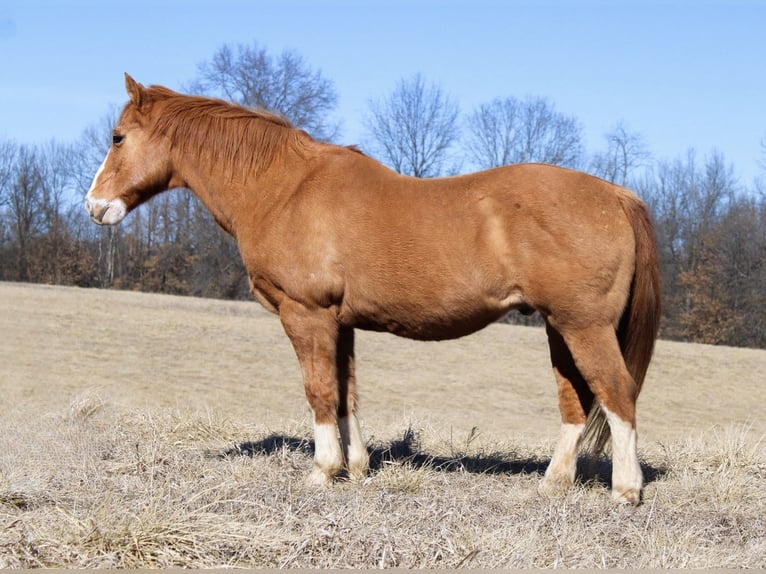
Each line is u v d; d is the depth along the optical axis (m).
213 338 21.61
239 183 6.11
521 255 5.34
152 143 6.41
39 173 47.94
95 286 46.91
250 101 33.06
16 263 47.12
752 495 5.80
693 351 23.38
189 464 6.23
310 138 6.16
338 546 4.12
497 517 4.85
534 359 21.28
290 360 19.48
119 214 6.47
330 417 5.83
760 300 35.59
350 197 5.73
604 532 4.64
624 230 5.39
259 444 7.37
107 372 16.67
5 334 20.11
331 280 5.71
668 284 38.06
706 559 4.14
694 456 7.00
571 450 5.79
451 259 5.44
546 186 5.36
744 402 17.95
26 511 4.46
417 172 39.62
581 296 5.28
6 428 7.70
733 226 37.00
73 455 6.37
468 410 15.48
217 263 43.16
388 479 5.85
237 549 4.04
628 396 5.36
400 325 5.74
